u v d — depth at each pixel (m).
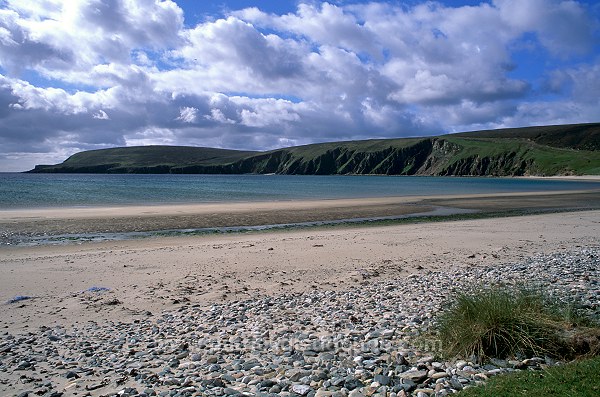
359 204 46.44
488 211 40.41
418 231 25.77
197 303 11.53
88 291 12.56
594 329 6.85
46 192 62.12
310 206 43.34
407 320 9.07
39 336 8.93
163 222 30.33
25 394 5.97
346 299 11.46
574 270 13.79
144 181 117.00
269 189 80.00
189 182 112.50
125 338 8.73
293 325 9.24
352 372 6.30
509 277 13.02
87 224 28.62
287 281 13.94
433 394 5.41
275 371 6.54
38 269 15.45
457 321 7.32
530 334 6.74
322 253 18.62
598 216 34.16
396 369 6.26
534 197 59.41
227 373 6.56
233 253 18.64
